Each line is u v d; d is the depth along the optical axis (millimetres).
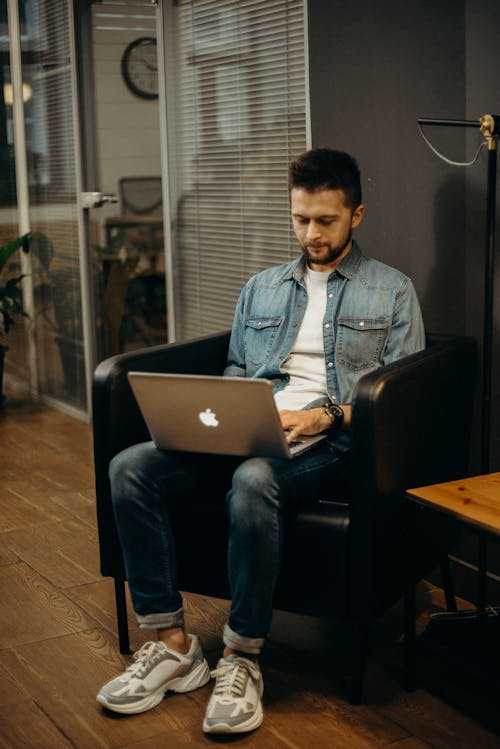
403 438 1918
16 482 3455
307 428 1964
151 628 1980
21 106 4570
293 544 1901
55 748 1806
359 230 2590
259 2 2969
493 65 2182
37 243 4598
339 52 2527
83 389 4328
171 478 1996
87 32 4035
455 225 2328
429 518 2055
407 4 2344
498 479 1984
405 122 2398
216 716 1828
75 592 2520
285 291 2250
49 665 2129
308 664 2115
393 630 2264
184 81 3422
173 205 3600
